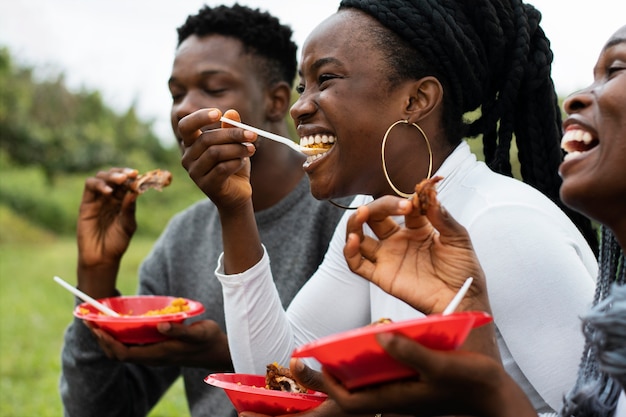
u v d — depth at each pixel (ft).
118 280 36.96
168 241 11.22
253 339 7.72
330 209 10.20
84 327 10.38
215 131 7.04
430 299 5.48
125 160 72.90
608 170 5.14
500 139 7.96
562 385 6.36
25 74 76.84
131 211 10.21
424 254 5.60
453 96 7.41
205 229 11.01
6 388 20.47
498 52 7.61
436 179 5.37
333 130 7.12
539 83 7.93
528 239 6.56
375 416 6.53
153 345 9.16
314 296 8.31
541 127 8.14
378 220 5.57
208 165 7.07
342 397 5.08
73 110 77.56
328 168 7.18
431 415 5.10
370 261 5.68
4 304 32.12
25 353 24.66
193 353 9.18
